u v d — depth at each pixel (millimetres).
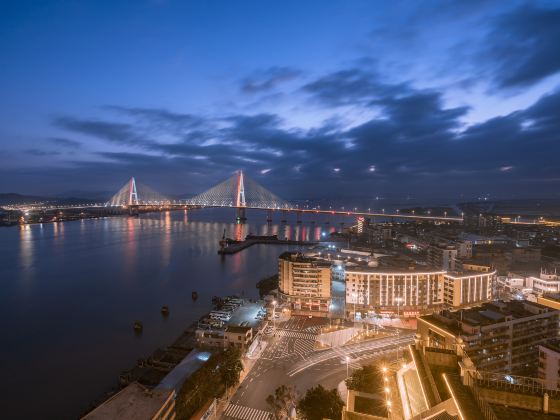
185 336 162125
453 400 28547
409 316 170375
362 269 178125
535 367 112938
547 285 188875
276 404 96062
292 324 164250
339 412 83750
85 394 125500
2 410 117562
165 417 82125
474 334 104312
